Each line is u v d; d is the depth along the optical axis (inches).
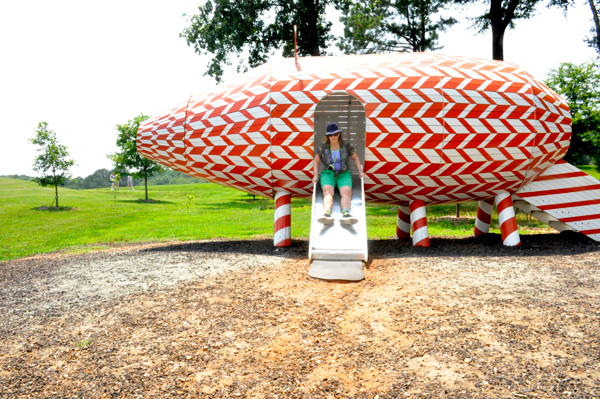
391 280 216.4
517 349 141.3
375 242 342.0
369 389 120.8
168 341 151.1
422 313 171.5
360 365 134.0
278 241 307.6
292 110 277.7
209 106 301.0
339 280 214.5
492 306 177.9
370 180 292.5
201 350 144.3
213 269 241.0
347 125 340.8
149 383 124.8
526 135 282.5
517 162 287.3
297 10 912.3
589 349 140.3
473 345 144.3
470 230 444.8
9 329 163.9
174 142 301.9
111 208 928.9
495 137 279.0
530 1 722.8
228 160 296.5
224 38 890.1
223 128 291.1
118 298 195.5
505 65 301.0
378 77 279.6
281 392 120.3
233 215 708.7
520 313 170.6
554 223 353.1
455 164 283.0
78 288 213.8
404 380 124.5
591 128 692.1
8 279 240.2
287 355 140.9
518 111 281.0
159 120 307.4
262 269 239.5
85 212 842.8
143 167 1263.5
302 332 157.2
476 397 115.2
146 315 174.2
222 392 120.3
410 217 333.1
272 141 281.3
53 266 272.1
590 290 197.5
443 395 116.6
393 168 284.0
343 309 178.4
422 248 299.7
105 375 129.2
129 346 147.7
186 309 179.8
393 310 175.3
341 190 269.0
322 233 251.4
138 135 306.7
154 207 959.0
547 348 141.6
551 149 295.0
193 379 126.9
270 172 292.0
